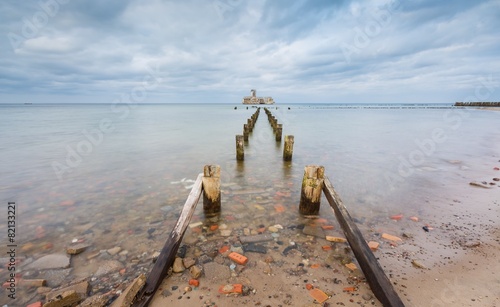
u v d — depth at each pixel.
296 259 3.79
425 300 2.92
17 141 16.94
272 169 9.73
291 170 9.56
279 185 7.66
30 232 4.89
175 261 3.60
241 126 29.20
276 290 3.13
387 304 2.73
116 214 5.67
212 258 3.84
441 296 2.98
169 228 4.96
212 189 5.27
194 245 4.23
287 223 5.04
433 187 7.25
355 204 6.01
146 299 2.88
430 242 4.22
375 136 19.98
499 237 4.34
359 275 3.40
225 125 30.55
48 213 5.76
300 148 14.59
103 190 7.33
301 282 3.27
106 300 3.03
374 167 9.91
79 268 3.75
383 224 4.93
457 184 7.50
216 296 3.03
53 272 3.64
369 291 3.09
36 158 11.84
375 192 6.88
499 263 3.59
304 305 2.87
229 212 5.57
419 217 5.23
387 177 8.40
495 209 5.60
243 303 2.92
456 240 4.27
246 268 3.58
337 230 4.74
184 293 3.08
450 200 6.20
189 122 35.31
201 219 5.22
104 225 5.14
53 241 4.54
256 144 16.38
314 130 24.81
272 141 17.84
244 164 10.60
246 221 5.13
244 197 6.58
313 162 10.96
